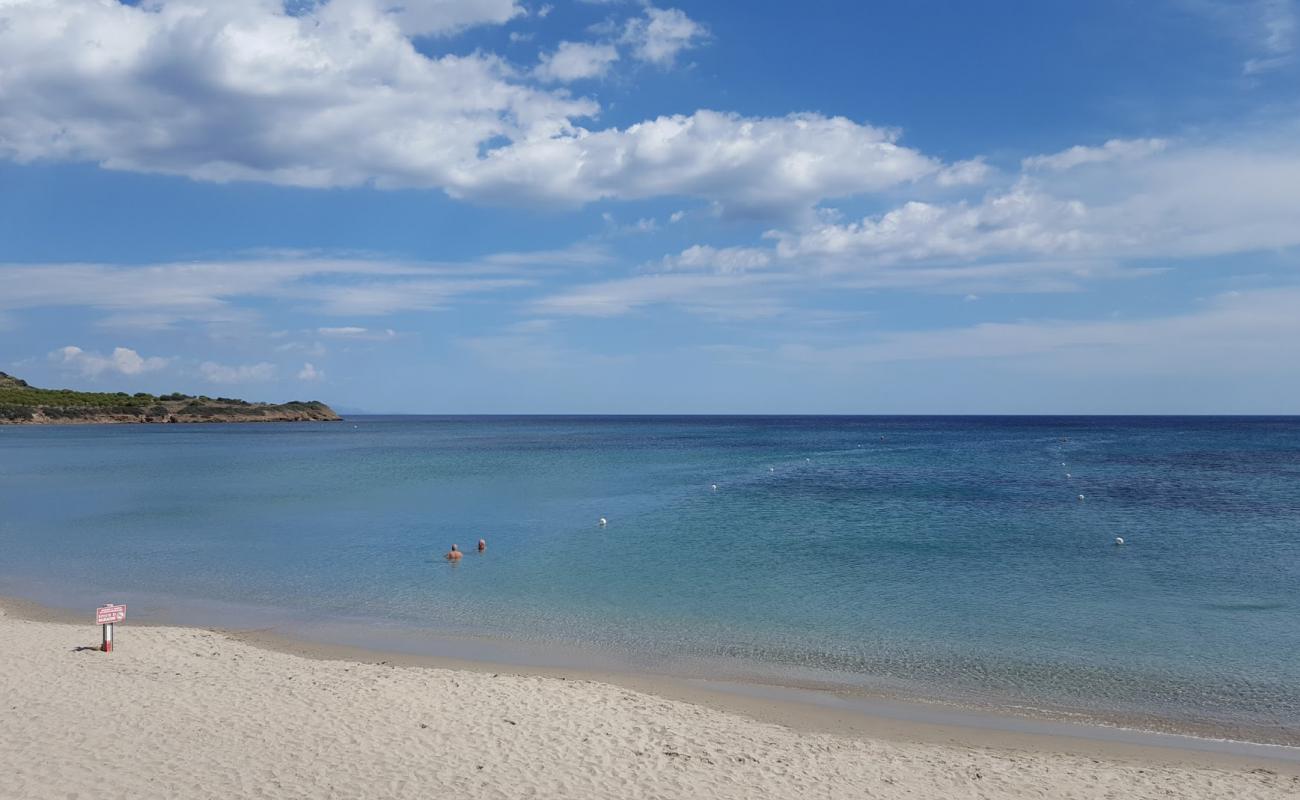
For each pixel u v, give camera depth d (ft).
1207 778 34.94
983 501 131.85
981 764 36.11
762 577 74.84
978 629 58.03
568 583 72.69
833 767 35.35
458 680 45.16
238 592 69.62
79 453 262.67
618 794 31.76
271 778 31.96
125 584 72.84
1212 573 76.28
